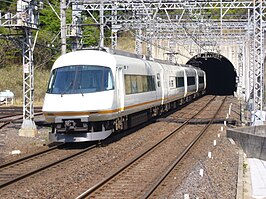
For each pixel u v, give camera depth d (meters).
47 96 20.50
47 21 58.34
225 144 21.98
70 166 16.08
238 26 44.31
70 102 19.86
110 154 18.70
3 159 17.38
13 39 24.48
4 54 60.72
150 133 25.73
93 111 19.73
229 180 14.30
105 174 14.86
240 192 12.65
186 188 12.84
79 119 19.70
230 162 17.56
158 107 33.59
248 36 45.09
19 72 61.00
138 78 26.36
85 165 16.30
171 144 21.77
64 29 23.98
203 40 55.78
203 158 17.95
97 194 12.20
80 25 29.00
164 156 18.44
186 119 33.44
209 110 42.91
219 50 59.53
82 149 19.81
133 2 30.42
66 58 21.48
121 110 22.33
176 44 57.41
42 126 28.66
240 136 23.64
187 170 15.65
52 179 13.95
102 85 20.50
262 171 18.62
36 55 59.69
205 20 40.28
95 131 20.42
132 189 12.81
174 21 42.62
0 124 29.56
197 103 53.53
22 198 11.62
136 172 15.20
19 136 23.70
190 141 22.78
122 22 39.59
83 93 20.11
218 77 93.56
